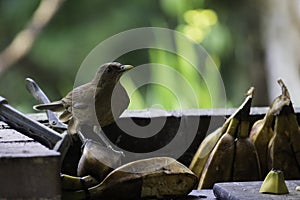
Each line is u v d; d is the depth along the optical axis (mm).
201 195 8930
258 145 9180
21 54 14484
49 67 15188
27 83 9258
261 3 13820
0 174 8602
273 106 9156
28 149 8672
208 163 9102
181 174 8891
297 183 8930
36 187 8609
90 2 15203
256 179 9102
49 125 9148
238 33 14320
